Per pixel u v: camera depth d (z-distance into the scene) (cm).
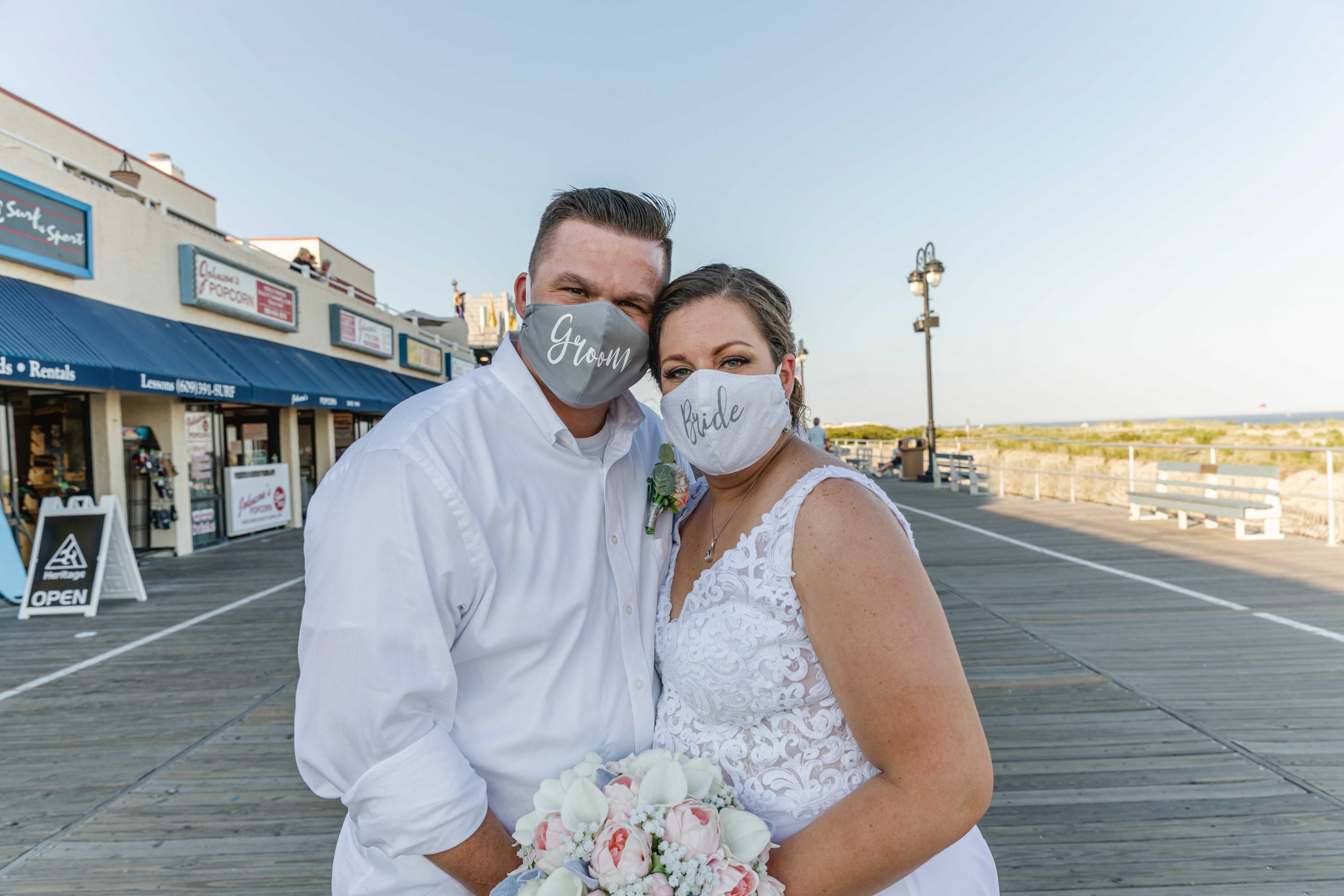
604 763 121
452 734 115
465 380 128
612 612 129
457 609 111
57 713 387
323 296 1414
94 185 830
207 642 525
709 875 92
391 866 113
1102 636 471
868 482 112
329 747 101
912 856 93
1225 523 983
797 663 110
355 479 108
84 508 643
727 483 129
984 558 754
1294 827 247
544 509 121
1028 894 218
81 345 727
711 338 122
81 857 250
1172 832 247
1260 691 368
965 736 92
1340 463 962
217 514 1098
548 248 126
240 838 261
